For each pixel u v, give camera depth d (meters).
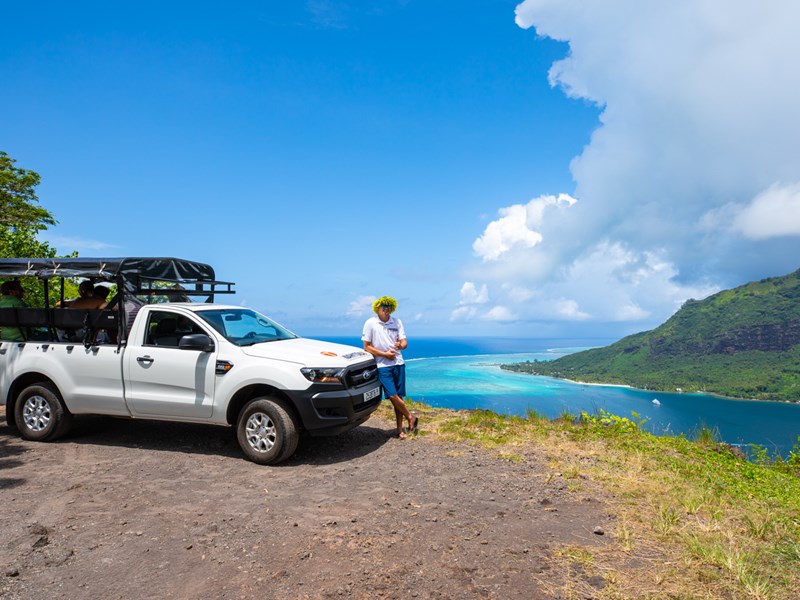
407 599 2.90
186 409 6.22
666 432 8.12
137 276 6.73
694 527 4.03
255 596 2.96
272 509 4.43
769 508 4.65
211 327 6.42
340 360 6.20
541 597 2.91
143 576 3.23
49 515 4.30
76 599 2.95
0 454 6.23
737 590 3.00
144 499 4.70
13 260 6.80
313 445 6.78
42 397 6.80
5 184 18.36
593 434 7.55
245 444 5.93
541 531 3.94
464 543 3.69
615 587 3.03
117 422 7.89
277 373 5.84
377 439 7.15
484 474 5.53
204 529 3.98
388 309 7.08
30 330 7.37
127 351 6.46
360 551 3.55
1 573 3.25
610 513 4.35
